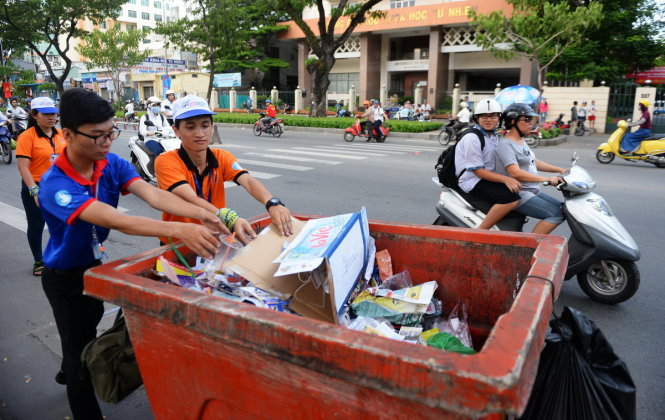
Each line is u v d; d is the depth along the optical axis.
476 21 17.81
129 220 1.71
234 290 1.73
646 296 3.87
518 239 1.85
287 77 39.00
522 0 17.17
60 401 2.66
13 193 7.85
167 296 1.43
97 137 1.80
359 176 8.92
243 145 14.26
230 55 33.41
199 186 2.30
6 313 3.70
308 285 1.69
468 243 1.97
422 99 30.84
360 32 30.58
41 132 3.91
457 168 3.83
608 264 3.68
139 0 75.56
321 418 1.24
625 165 10.63
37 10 26.78
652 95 18.97
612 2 20.30
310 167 9.97
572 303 3.79
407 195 7.33
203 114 2.16
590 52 20.73
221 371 1.40
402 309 1.87
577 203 3.64
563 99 20.58
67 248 2.01
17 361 3.05
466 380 0.96
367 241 1.99
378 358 1.06
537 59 17.50
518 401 0.94
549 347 1.66
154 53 45.06
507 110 3.71
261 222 2.30
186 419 1.56
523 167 3.77
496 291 1.94
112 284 1.58
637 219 5.94
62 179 1.84
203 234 1.64
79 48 35.66
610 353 1.71
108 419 2.50
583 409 1.60
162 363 1.56
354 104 29.59
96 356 1.88
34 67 54.72
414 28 29.03
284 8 19.94
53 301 2.11
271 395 1.31
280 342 1.21
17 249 5.18
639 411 2.47
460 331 1.86
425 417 1.07
